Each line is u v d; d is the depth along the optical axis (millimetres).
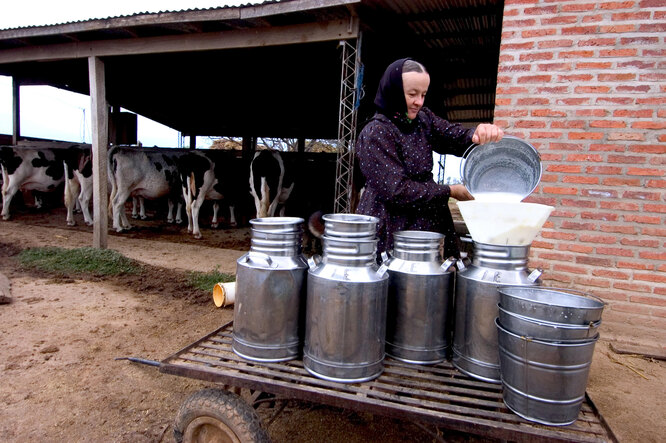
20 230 7660
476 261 1715
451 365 1776
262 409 2500
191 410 1738
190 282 5004
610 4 3301
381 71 7316
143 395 2684
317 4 4273
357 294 1560
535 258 3658
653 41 3223
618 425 2393
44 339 3391
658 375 2959
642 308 3391
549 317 1364
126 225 8195
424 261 1735
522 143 1946
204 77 9219
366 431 2352
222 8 4719
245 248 7062
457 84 8148
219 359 1783
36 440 2238
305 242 6738
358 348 1583
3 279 4719
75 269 5312
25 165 8500
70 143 10383
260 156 7629
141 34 5688
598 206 3451
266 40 5062
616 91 3338
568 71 3451
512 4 3559
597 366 3064
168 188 8641
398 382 1621
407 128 2066
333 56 7129
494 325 1615
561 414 1380
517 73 3590
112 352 3221
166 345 3365
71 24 5582
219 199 8609
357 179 5691
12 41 6328
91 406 2545
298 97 10648
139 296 4539
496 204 1616
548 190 3576
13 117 9375
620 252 3418
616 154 3373
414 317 1734
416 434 2334
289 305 1724
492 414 1439
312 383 1589
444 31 5410
